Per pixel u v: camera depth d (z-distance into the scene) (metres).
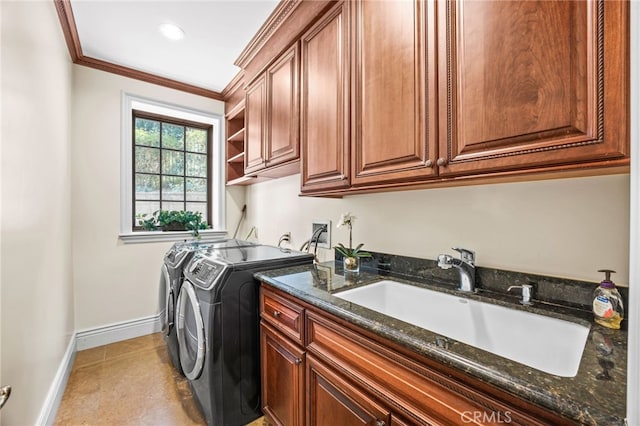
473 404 0.62
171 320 1.98
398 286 1.34
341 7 1.37
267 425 1.47
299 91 1.67
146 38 2.05
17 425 1.09
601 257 0.91
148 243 2.66
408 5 1.06
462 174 0.93
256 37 1.97
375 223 1.67
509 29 0.80
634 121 0.40
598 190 0.91
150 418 1.56
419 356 0.72
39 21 1.38
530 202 1.06
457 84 0.92
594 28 0.66
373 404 0.84
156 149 2.88
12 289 1.06
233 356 1.43
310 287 1.22
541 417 0.52
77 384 1.86
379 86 1.17
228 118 3.09
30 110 1.26
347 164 1.32
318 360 1.07
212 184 3.17
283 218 2.53
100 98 2.42
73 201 2.29
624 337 0.74
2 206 0.99
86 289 2.36
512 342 0.95
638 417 0.38
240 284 1.46
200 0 1.67
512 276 1.09
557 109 0.72
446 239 1.32
